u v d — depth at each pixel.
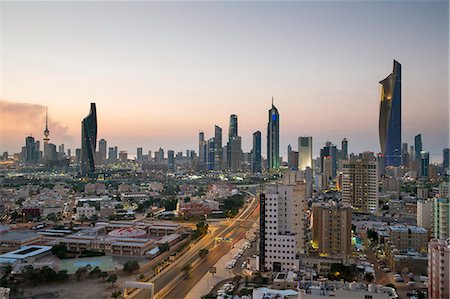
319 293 167.50
